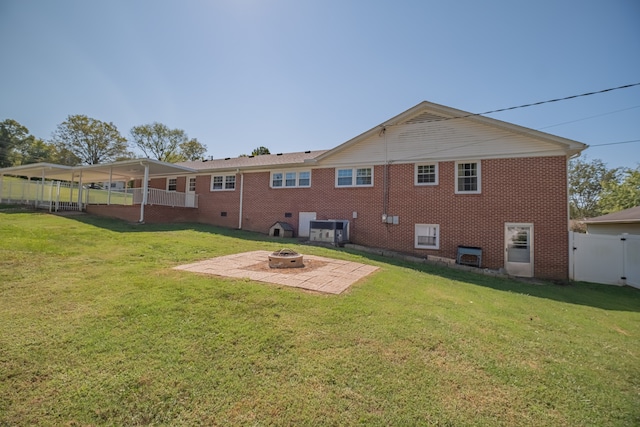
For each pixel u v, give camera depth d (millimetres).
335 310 4879
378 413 2613
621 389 3357
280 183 16984
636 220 14227
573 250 11406
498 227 12086
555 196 11391
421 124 13641
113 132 45188
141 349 3379
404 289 6785
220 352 3418
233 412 2533
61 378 2826
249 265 8016
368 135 14539
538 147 11711
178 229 14531
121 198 22422
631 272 10852
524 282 10344
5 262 6535
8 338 3449
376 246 14188
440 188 13148
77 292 5059
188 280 6020
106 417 2406
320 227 14031
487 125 12461
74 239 9766
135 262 7480
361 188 14734
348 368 3262
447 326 4699
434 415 2631
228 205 18500
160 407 2545
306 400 2721
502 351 4027
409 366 3400
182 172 19750
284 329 4066
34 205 19312
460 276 9938
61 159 41750
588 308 7305
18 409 2432
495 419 2646
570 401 3016
